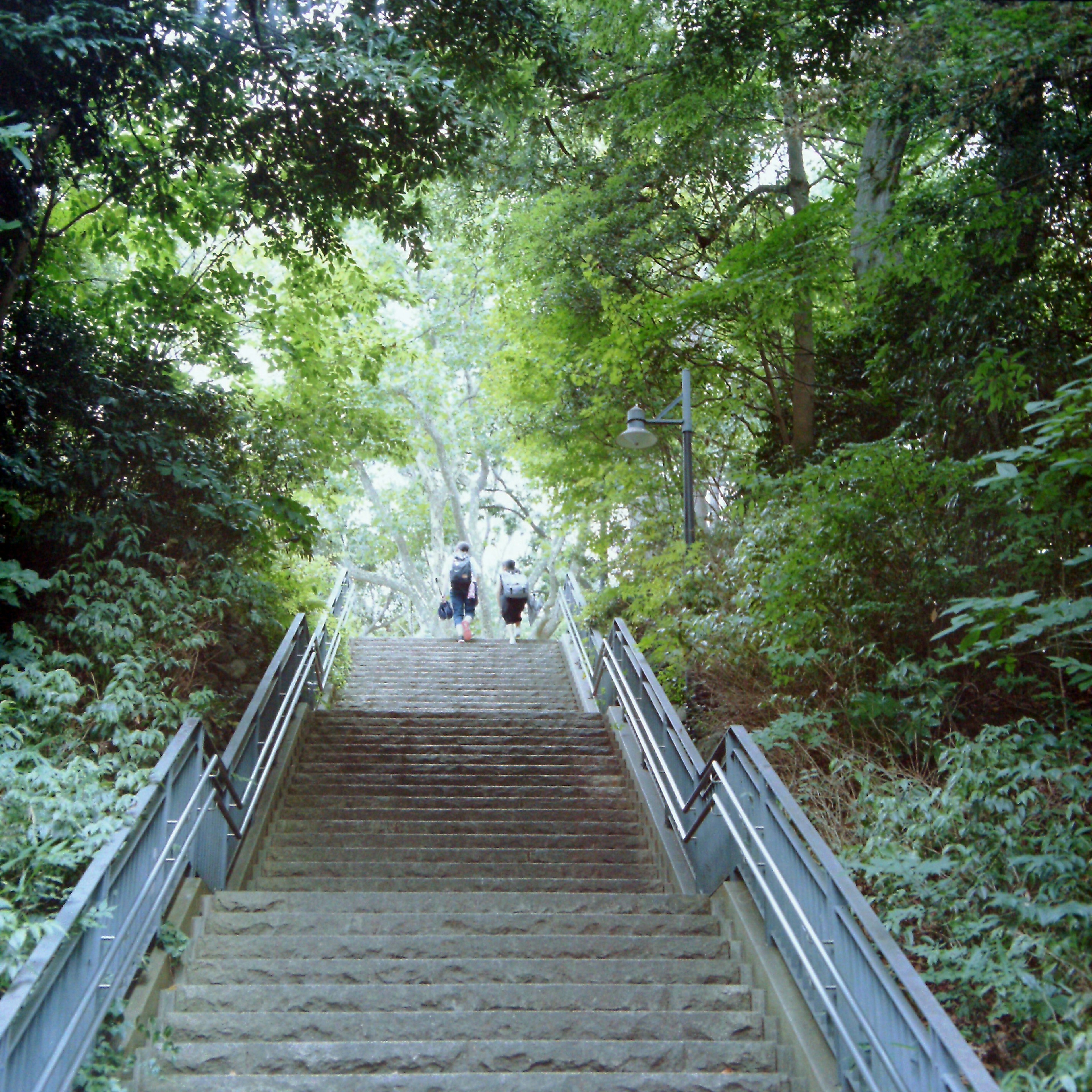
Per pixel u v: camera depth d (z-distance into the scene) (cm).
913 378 960
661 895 632
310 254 1172
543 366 1409
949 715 703
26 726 663
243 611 1046
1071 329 832
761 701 845
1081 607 478
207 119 906
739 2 1002
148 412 1047
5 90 808
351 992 495
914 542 766
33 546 927
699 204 1427
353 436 1289
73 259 1088
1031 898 470
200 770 609
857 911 402
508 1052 454
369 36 828
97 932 420
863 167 1201
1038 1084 351
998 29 630
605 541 1338
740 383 1348
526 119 1349
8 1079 335
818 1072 430
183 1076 427
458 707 1302
